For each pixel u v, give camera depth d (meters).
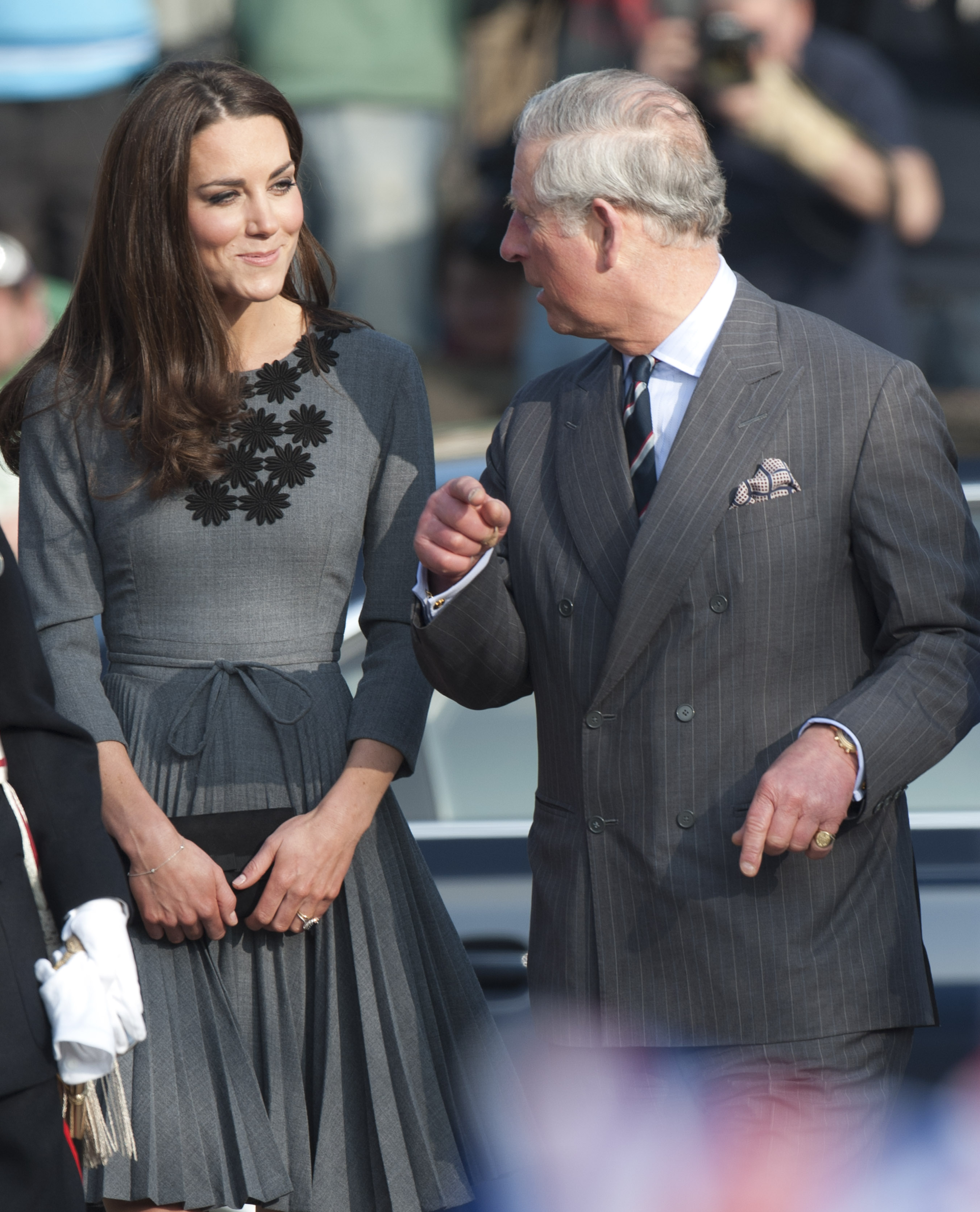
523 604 10.95
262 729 11.05
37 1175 9.38
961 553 10.34
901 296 26.08
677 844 10.38
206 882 10.73
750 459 10.29
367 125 25.47
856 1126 10.35
